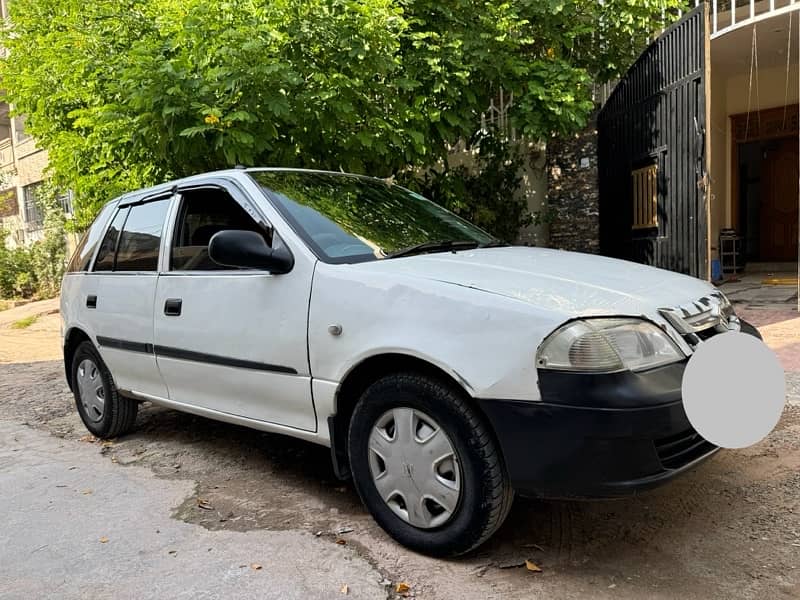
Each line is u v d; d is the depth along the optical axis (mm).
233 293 3320
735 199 11719
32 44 8227
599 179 8820
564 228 9320
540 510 3117
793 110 10750
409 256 3109
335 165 6434
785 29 8180
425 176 8953
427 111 6520
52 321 12945
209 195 3691
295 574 2609
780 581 2406
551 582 2477
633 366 2322
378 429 2807
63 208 18469
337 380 2850
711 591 2363
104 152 6758
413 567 2629
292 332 3016
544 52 7613
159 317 3787
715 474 3418
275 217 3250
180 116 5262
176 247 3803
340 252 3094
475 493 2484
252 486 3643
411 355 2561
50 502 3521
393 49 5801
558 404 2268
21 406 5973
